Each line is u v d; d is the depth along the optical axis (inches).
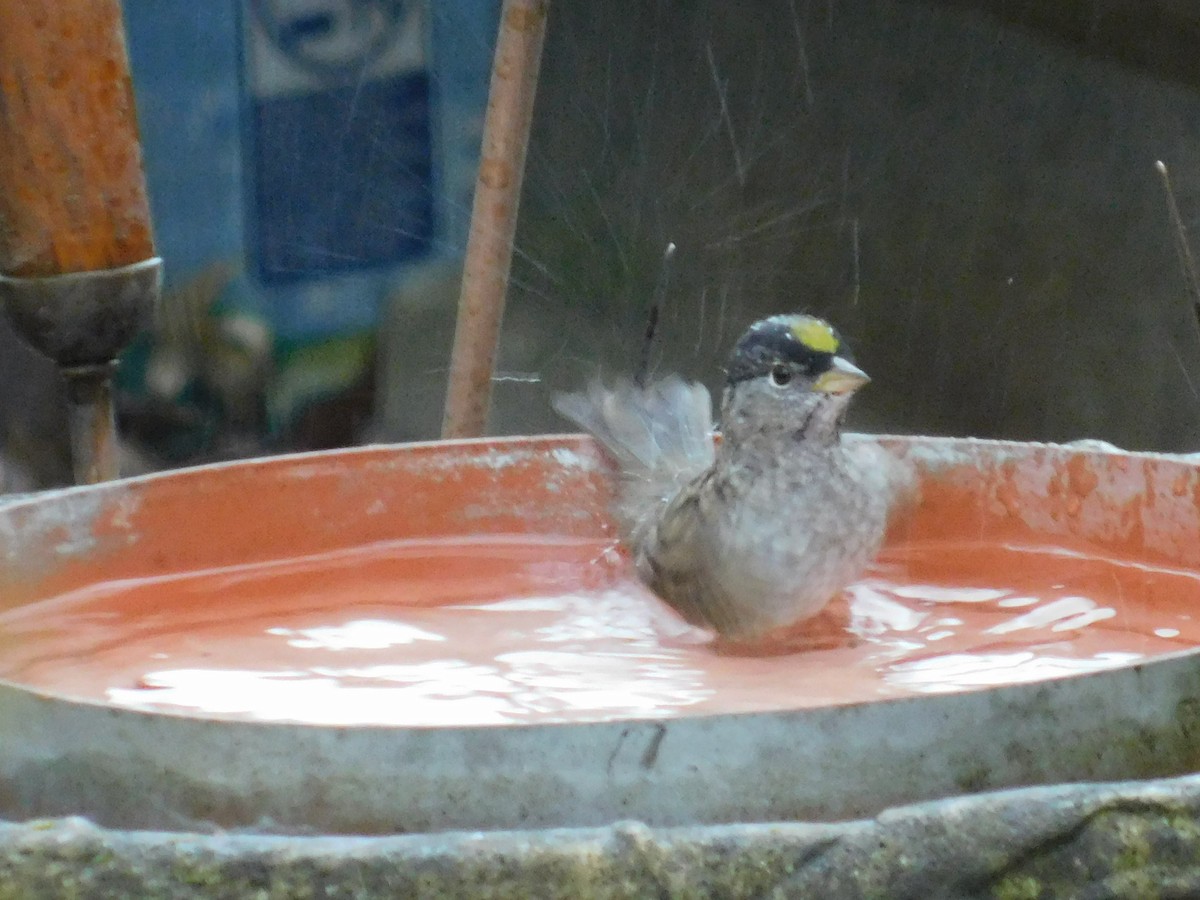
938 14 429.4
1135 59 426.9
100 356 248.4
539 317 421.7
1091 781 140.9
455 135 446.0
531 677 196.9
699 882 126.6
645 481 250.5
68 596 219.1
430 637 211.5
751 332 230.5
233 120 444.1
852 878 127.8
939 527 242.8
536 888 125.4
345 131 444.1
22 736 140.3
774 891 127.2
